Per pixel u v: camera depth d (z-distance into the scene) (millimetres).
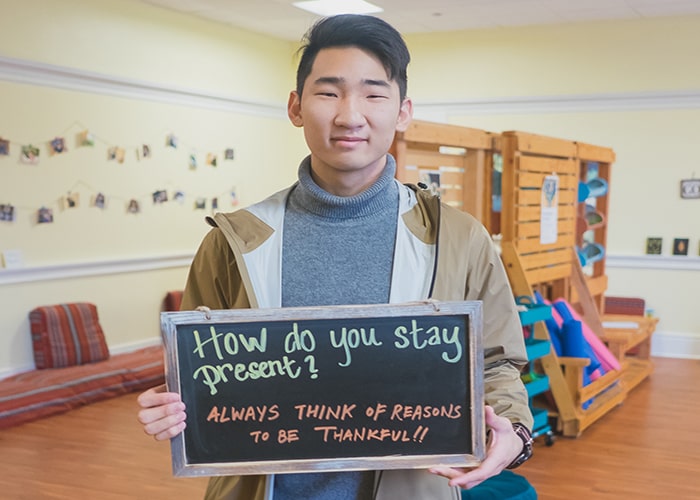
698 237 6410
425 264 1286
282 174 7562
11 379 4789
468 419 1183
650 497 3469
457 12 6176
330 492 1252
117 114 5637
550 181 4438
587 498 3449
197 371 1182
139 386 5184
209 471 1166
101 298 5586
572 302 5062
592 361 4516
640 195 6582
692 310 6480
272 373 1187
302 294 1278
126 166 5734
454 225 1310
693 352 6477
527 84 6875
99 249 5547
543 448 4113
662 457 3984
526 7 5969
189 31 6301
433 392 1183
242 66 6945
